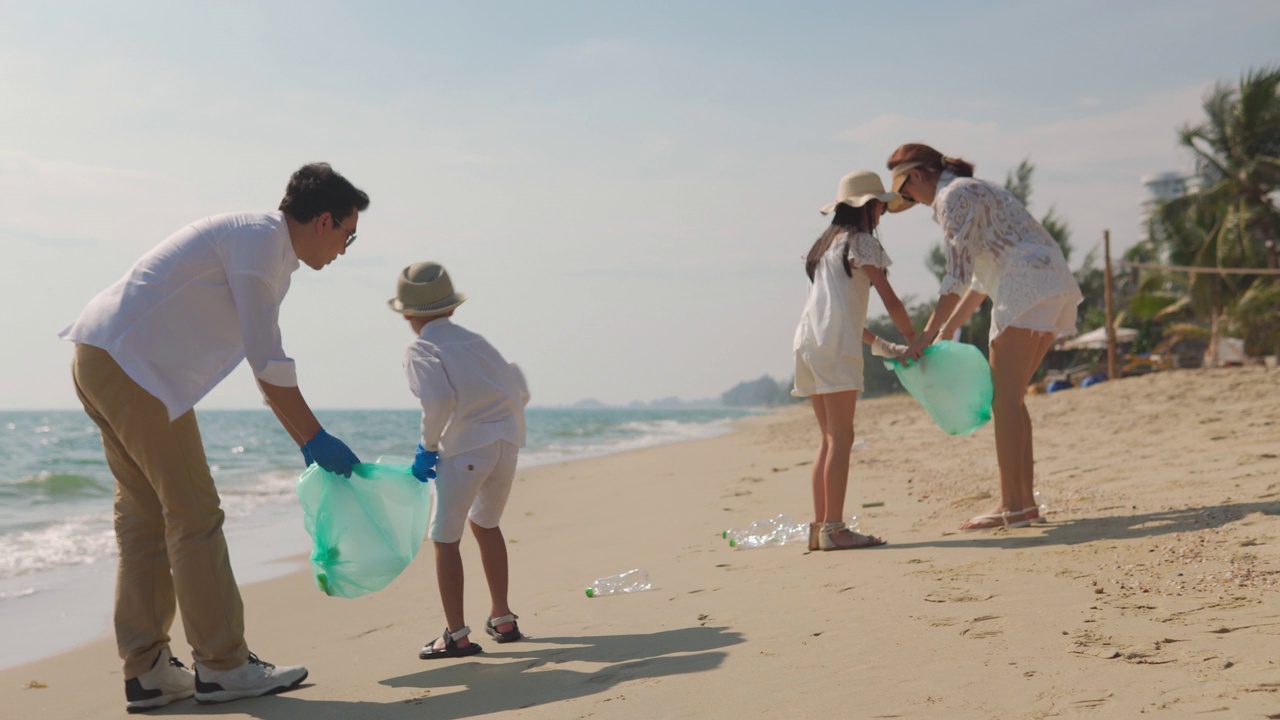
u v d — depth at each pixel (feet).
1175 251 97.45
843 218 15.19
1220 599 9.11
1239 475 17.54
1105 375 72.13
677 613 11.82
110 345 9.35
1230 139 93.50
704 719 7.39
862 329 15.20
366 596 15.90
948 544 14.05
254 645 12.86
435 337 11.69
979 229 14.85
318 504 10.51
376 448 77.41
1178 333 88.58
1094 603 9.50
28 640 13.75
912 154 15.56
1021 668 7.69
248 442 98.99
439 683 9.82
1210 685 6.73
